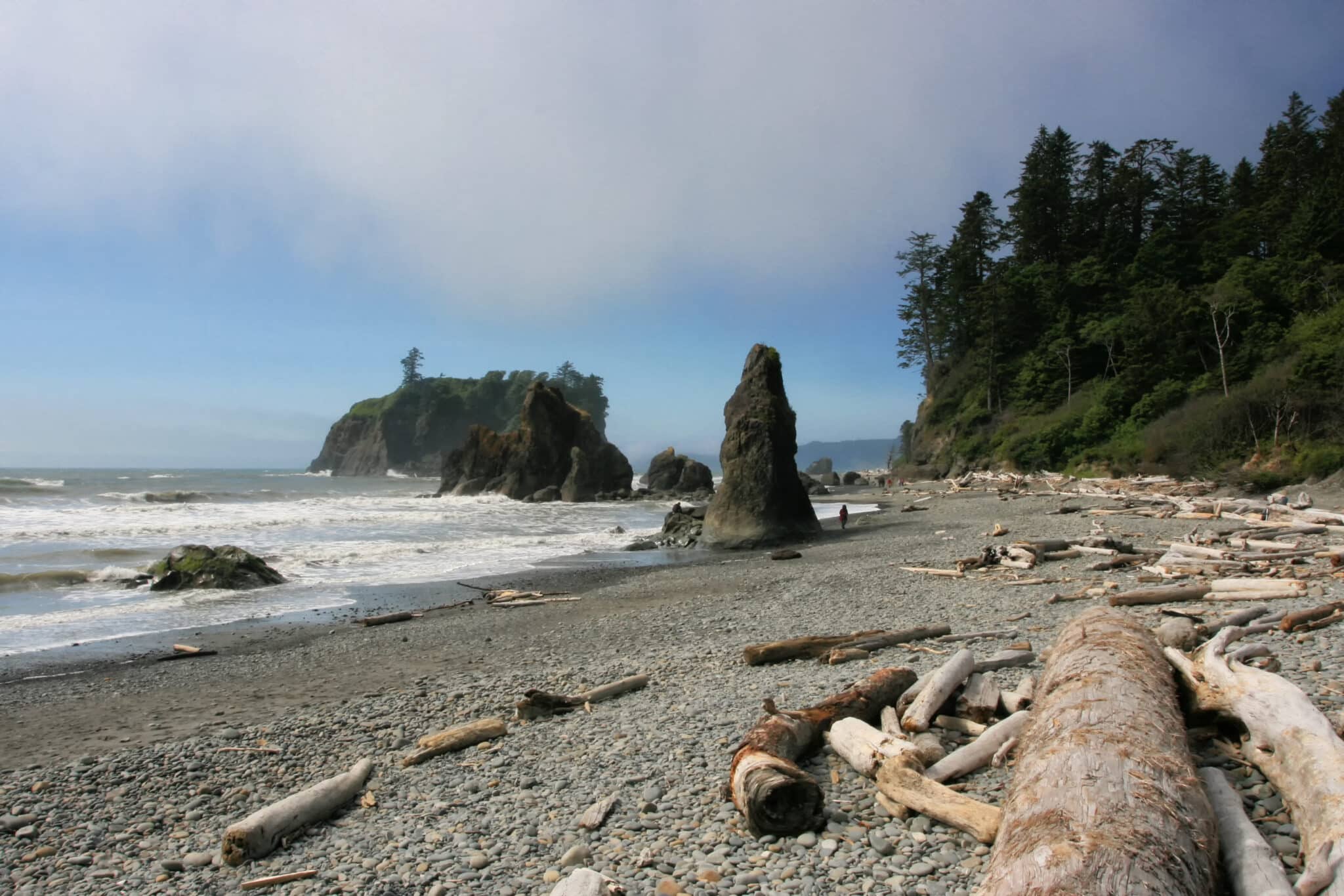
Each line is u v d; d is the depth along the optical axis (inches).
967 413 2723.9
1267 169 2657.5
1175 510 934.4
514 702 326.3
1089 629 219.1
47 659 464.1
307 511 1494.8
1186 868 115.0
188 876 186.5
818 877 154.9
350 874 178.9
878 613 474.9
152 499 1657.2
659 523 1517.0
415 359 6815.9
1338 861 120.2
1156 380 1945.1
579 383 7199.8
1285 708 170.7
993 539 844.0
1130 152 2802.7
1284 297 1875.0
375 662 440.5
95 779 256.2
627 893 155.4
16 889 184.7
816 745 222.2
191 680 408.5
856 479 3403.1
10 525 1084.5
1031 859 116.9
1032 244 2925.7
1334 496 1015.6
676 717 276.1
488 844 189.8
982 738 203.8
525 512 1765.5
